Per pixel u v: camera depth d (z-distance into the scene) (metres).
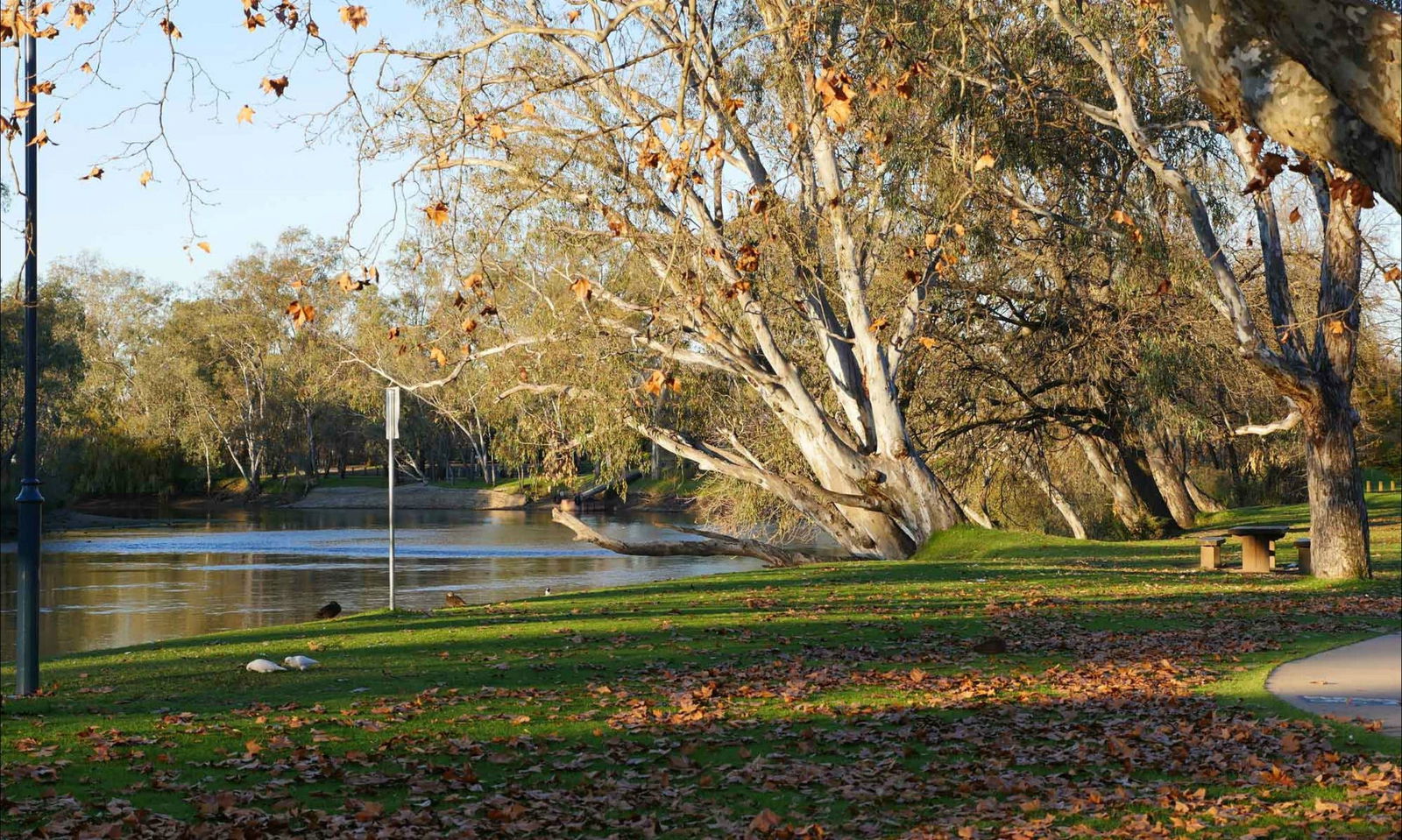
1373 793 7.43
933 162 24.19
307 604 25.91
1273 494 53.59
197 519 71.44
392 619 16.27
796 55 18.16
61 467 81.62
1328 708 10.13
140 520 70.06
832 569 24.80
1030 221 31.08
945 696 10.68
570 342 29.48
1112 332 31.28
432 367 35.94
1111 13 21.98
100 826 6.45
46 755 8.03
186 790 7.36
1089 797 7.46
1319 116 4.28
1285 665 12.52
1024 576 22.88
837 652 13.24
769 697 10.61
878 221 26.91
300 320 9.81
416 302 35.97
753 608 17.53
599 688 10.88
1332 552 22.73
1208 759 8.41
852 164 26.83
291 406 95.94
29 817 6.68
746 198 25.33
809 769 8.06
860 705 10.26
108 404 100.88
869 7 15.22
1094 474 43.66
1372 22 3.92
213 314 95.06
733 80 22.86
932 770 8.20
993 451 35.91
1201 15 4.46
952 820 7.03
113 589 29.55
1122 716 9.88
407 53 9.73
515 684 11.07
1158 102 24.20
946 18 19.62
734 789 7.71
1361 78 3.98
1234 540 34.47
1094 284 31.20
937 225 25.52
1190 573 24.11
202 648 13.45
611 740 8.85
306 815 6.88
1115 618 16.62
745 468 30.62
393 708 9.80
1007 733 9.22
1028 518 42.53
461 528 60.25
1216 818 6.96
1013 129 23.25
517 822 6.89
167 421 96.00
